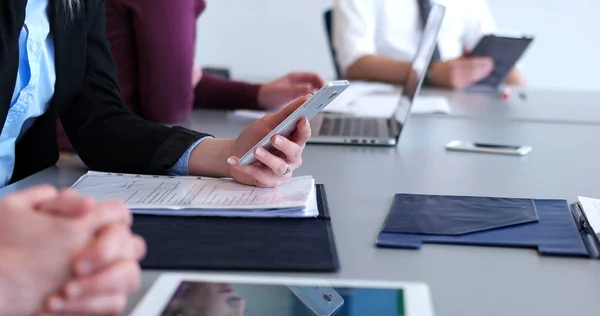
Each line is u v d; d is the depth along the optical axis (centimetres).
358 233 78
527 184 103
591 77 326
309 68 336
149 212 80
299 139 94
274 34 333
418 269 68
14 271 43
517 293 63
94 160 108
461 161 119
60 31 106
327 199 92
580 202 88
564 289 64
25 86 104
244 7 331
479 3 268
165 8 147
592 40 322
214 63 338
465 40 268
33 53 103
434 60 221
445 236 76
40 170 113
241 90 174
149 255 67
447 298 61
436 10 149
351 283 62
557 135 146
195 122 156
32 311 44
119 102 116
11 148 109
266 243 72
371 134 136
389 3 263
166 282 61
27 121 109
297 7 329
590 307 61
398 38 266
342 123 150
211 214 80
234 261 67
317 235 75
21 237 44
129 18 149
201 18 332
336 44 255
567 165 118
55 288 44
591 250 73
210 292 59
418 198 92
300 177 98
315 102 89
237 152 99
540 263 70
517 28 324
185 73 154
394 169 112
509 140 140
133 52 151
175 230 75
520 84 246
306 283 61
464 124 158
